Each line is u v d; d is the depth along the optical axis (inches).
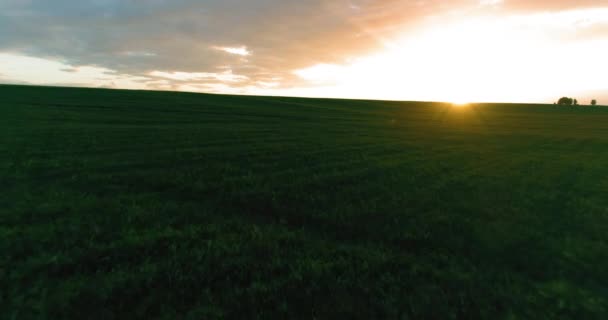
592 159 792.3
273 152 682.8
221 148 697.6
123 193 350.9
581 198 410.9
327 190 404.5
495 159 731.4
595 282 206.1
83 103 1823.3
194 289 175.3
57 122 1000.9
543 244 261.1
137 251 213.5
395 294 180.2
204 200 343.0
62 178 393.4
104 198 324.8
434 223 302.8
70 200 310.3
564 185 489.4
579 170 629.6
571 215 340.8
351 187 422.6
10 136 669.9
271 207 330.3
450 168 596.7
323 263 212.5
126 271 188.5
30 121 971.9
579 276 212.8
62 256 199.0
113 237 234.1
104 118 1237.1
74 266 190.2
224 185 401.7
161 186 386.0
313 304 168.2
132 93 2940.5
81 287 169.3
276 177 460.8
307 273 198.1
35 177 388.5
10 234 225.0
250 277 191.6
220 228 265.9
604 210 360.8
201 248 225.3
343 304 169.0
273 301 168.7
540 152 899.4
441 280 198.1
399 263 218.8
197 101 2647.6
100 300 160.2
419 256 235.1
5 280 170.2
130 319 149.3
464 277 202.7
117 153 576.1
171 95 3122.5
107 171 442.9
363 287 185.0
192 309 158.4
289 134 1054.4
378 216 315.9
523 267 223.6
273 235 255.6
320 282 188.7
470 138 1224.8
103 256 205.0
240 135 950.4
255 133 1027.9
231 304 163.8
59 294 162.4
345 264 212.5
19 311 148.5
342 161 615.5
